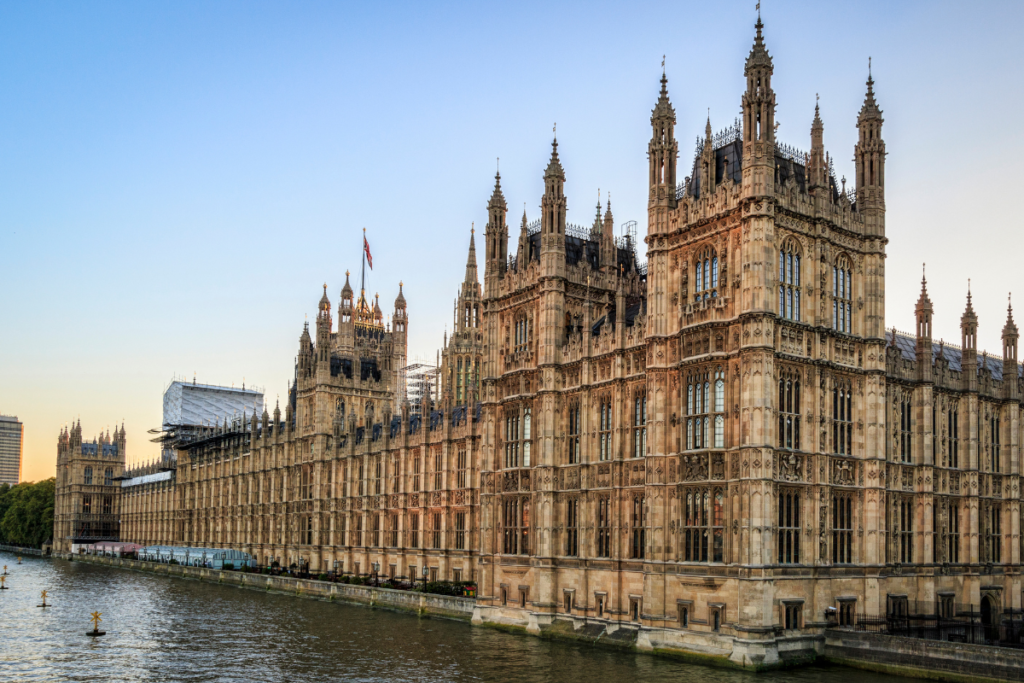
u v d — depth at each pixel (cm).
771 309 6041
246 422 19462
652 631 6438
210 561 16200
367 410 13650
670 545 6469
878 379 6631
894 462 6944
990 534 7600
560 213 8006
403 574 11750
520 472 8019
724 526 6062
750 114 6197
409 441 11962
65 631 8644
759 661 5691
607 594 7050
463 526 10594
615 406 7106
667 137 6944
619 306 7219
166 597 12156
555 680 5662
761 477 5850
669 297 6762
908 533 6988
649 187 6956
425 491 11456
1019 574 7631
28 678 6284
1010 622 6750
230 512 18125
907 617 6538
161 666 6662
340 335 19200
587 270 8150
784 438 6084
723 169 6812
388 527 12406
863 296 6725
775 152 6738
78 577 16450
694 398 6425
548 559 7556
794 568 5988
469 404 10544
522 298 8306
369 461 12975
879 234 6738
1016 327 7969
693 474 6322
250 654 7131
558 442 7744
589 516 7312
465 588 9794
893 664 5588
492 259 8719
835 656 5925
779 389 6116
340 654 7006
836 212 6594
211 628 8744
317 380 15038
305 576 13138
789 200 6297
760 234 6056
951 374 7531
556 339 7844
